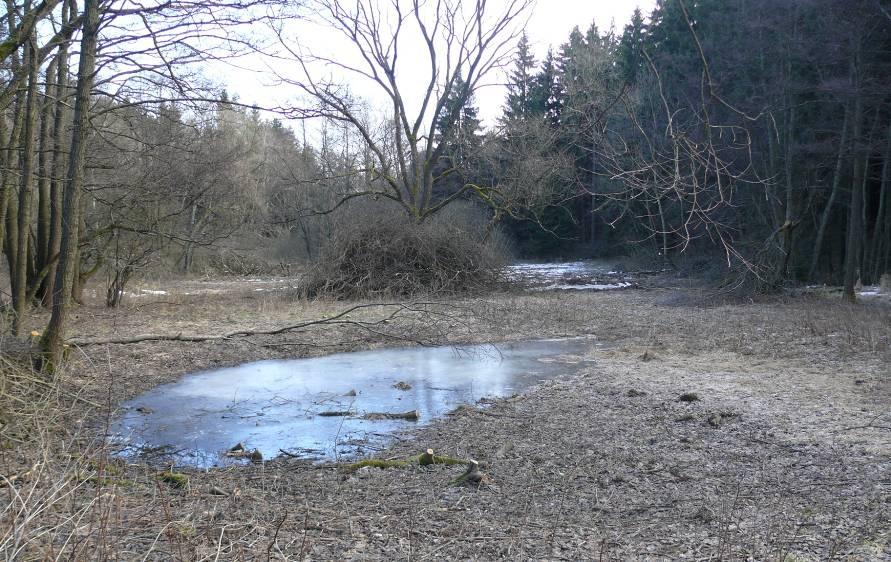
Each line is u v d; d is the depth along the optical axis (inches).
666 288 1138.7
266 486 255.1
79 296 823.7
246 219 1173.1
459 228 1114.7
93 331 618.5
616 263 1785.2
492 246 1170.6
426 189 1222.3
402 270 992.9
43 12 334.3
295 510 223.8
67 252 364.2
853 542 199.5
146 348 557.6
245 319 732.7
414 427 354.0
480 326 713.0
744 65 1043.3
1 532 160.2
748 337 617.0
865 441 306.2
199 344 588.7
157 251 818.2
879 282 1200.8
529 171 1154.0
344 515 219.1
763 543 198.8
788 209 1047.6
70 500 195.2
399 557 184.9
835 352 529.7
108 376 452.4
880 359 493.0
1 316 368.8
